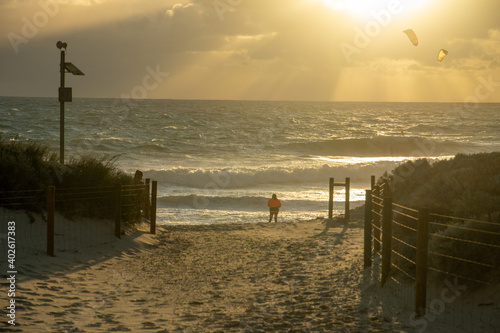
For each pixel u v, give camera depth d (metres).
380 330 5.95
